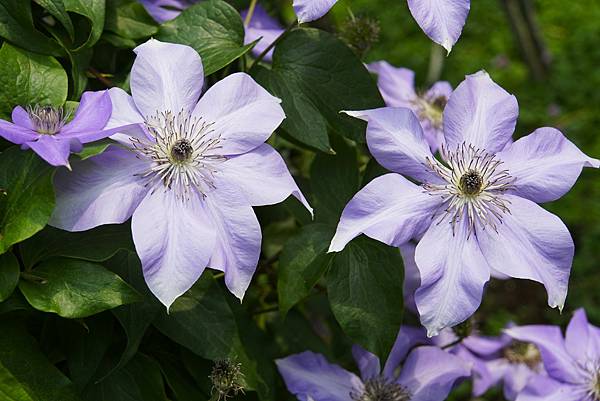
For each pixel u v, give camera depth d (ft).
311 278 3.14
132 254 3.06
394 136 3.06
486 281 3.02
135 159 2.96
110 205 2.92
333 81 3.22
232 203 2.97
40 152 2.80
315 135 3.18
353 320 3.14
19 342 2.97
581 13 9.13
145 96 3.01
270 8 3.93
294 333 3.62
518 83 8.16
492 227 3.06
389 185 3.03
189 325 3.10
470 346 3.86
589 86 8.14
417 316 3.71
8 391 2.93
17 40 3.08
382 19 8.48
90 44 3.10
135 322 3.03
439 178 3.08
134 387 3.10
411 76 3.80
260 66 3.22
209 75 3.28
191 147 2.97
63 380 2.97
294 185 3.00
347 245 3.17
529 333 3.52
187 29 3.24
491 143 3.12
